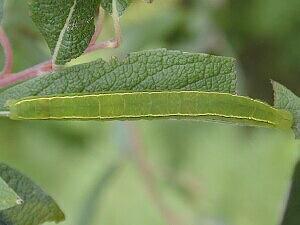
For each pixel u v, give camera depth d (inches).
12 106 3.8
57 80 3.9
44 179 7.8
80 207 6.7
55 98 3.8
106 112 3.9
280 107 4.2
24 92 3.9
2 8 4.3
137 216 7.6
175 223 6.9
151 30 6.8
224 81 4.0
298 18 7.6
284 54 7.7
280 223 4.4
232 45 7.6
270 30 7.6
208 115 4.0
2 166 4.2
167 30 6.9
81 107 3.8
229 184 7.5
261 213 7.5
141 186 7.6
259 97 7.7
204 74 4.0
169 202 7.2
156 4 6.8
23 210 4.3
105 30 6.4
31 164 7.7
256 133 7.6
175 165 7.5
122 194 7.6
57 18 3.9
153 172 6.9
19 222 4.3
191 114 4.0
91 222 6.7
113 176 6.8
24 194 4.3
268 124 4.1
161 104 3.9
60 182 7.9
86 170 7.8
